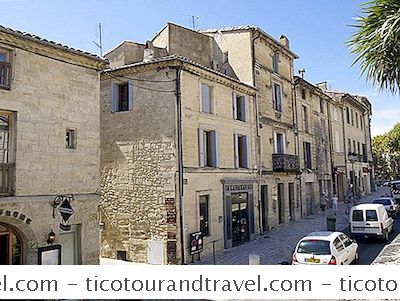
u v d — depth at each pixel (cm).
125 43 1844
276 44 2292
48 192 1007
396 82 660
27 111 977
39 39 997
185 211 1473
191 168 1526
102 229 1611
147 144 1534
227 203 1730
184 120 1515
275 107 2323
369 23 649
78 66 1115
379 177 6031
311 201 2786
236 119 1870
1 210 901
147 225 1506
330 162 3186
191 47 1997
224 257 1530
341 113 3594
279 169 2188
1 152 939
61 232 1038
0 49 948
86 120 1124
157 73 1541
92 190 1122
